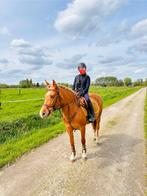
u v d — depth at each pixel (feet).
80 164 20.36
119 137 30.04
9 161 20.92
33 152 23.71
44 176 17.85
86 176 17.85
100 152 23.76
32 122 39.24
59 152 23.71
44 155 22.76
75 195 15.02
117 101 86.69
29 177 17.67
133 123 39.68
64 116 20.34
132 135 31.12
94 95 27.86
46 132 32.19
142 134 31.63
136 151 24.09
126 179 17.28
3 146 25.96
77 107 20.52
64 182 16.83
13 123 36.91
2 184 16.58
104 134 31.73
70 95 20.12
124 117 46.39
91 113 22.66
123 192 15.34
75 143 27.20
